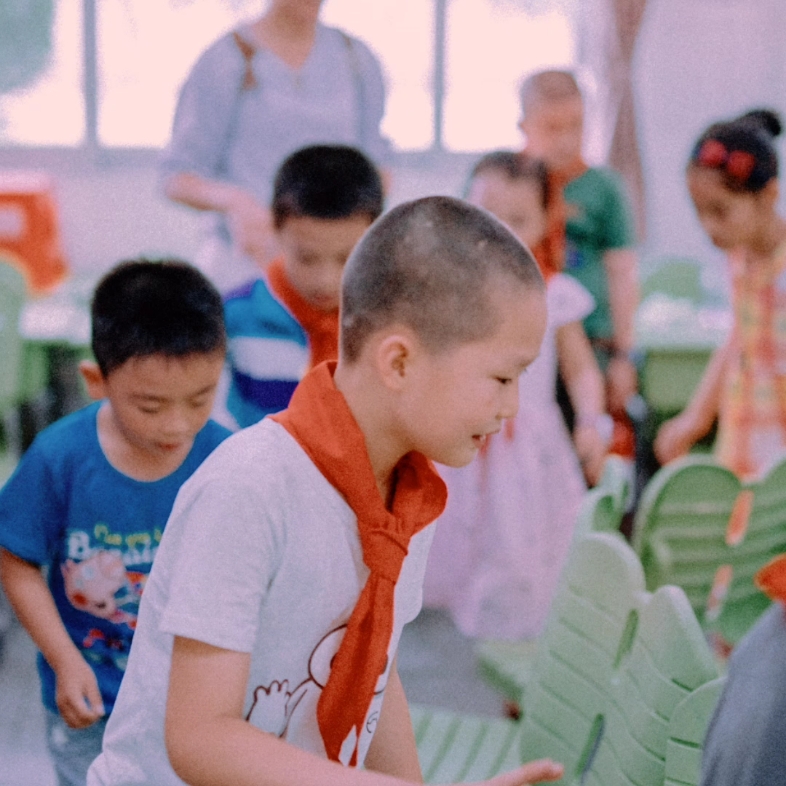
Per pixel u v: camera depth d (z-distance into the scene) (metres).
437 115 5.38
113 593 1.54
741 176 2.41
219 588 0.95
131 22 5.23
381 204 2.03
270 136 2.92
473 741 1.79
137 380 1.39
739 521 2.19
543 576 2.66
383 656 1.02
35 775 2.59
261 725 1.05
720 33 5.23
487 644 2.19
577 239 3.14
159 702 1.07
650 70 5.26
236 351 2.14
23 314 3.91
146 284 1.44
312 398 1.03
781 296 2.54
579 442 2.81
